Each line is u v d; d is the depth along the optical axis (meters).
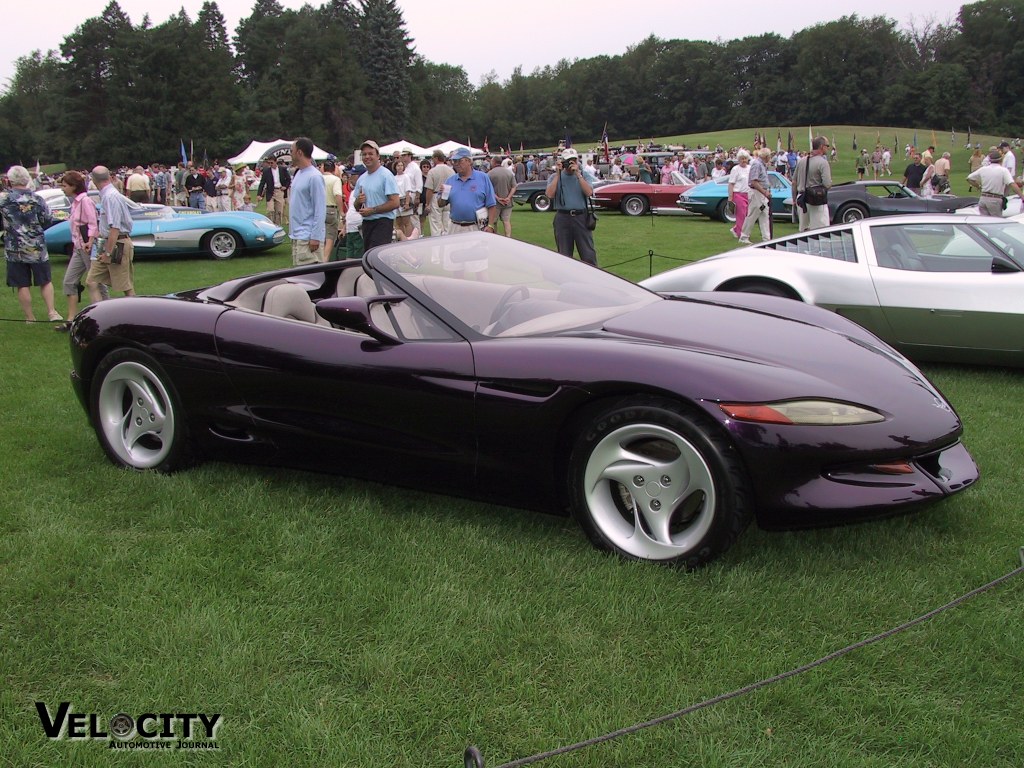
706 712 2.09
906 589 2.67
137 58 90.31
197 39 92.25
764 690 2.16
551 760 1.93
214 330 3.55
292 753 1.98
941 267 5.47
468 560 2.93
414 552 2.99
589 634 2.44
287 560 2.92
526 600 2.63
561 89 142.12
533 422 2.92
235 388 3.50
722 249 13.48
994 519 3.20
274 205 17.38
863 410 2.75
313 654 2.38
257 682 2.24
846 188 16.73
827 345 3.21
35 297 9.87
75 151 92.38
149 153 88.31
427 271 3.52
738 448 2.63
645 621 2.51
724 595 2.62
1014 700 2.12
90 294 7.52
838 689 2.17
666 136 139.38
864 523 3.00
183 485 3.63
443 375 3.05
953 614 2.52
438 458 3.12
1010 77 112.62
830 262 5.77
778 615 2.54
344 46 99.44
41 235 7.64
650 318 3.36
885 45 125.12
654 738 1.99
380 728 2.06
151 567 2.89
